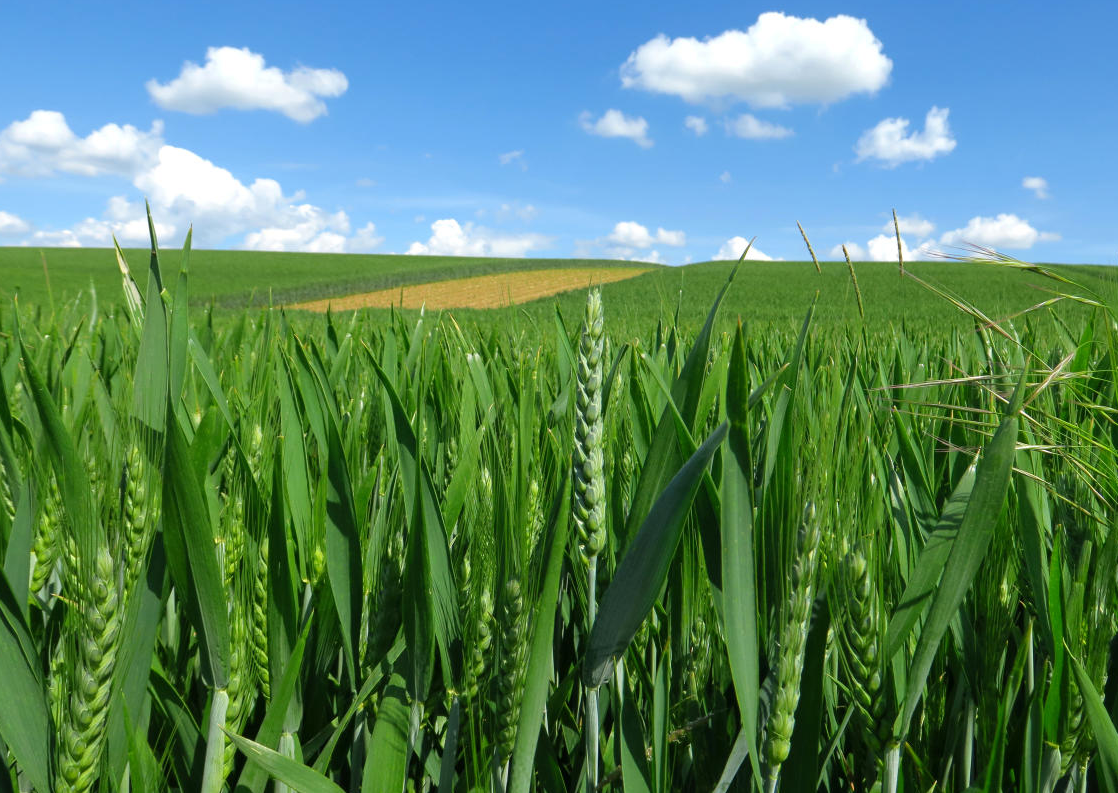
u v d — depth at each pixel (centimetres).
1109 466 104
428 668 92
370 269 6631
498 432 137
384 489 137
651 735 113
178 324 104
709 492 91
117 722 84
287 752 98
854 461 93
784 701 76
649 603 85
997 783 88
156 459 89
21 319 278
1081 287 104
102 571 78
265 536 94
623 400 160
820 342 176
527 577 91
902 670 88
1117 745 77
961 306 103
